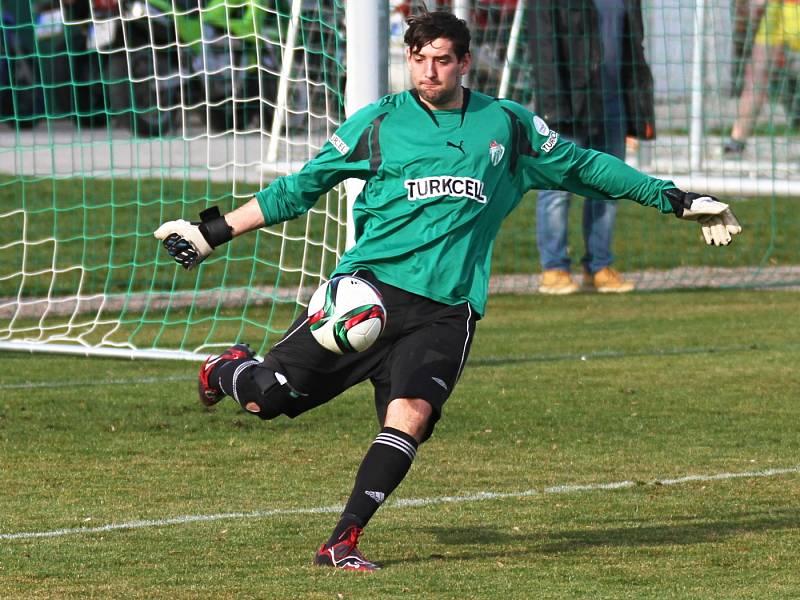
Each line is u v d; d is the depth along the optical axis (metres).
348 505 17.23
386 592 16.09
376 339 17.06
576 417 27.66
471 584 16.45
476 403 28.97
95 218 54.44
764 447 25.14
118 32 72.50
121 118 77.44
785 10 61.06
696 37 59.97
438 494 21.56
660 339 36.84
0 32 74.31
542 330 38.16
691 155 62.31
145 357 33.34
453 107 17.78
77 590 16.23
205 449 24.80
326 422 27.16
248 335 36.78
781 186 57.84
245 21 61.88
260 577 16.78
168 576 16.88
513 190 18.17
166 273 45.69
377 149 17.69
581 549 18.23
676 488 21.95
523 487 22.06
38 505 20.80
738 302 43.16
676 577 16.84
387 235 17.69
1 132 76.69
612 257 45.31
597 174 18.25
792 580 16.72
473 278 17.78
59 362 33.62
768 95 62.72
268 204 17.84
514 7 50.34
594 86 43.22
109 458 24.05
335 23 33.19
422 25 17.36
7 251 48.78
